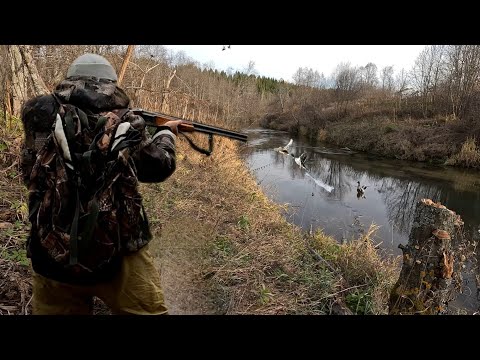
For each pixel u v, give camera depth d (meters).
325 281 3.86
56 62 7.71
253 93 41.25
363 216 9.88
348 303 3.69
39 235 1.50
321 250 5.23
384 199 12.07
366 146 23.38
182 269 3.45
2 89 5.28
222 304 3.07
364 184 14.20
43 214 1.47
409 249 3.11
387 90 41.56
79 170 1.43
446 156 19.56
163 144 1.73
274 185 12.10
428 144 20.55
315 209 9.94
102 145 1.45
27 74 5.26
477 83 24.05
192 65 26.33
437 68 28.00
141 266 1.68
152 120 1.86
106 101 1.54
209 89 24.03
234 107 26.80
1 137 4.50
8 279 2.53
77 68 1.57
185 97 15.63
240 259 3.97
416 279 3.02
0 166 4.23
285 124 35.81
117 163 1.46
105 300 1.70
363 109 31.48
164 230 4.23
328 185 13.12
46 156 1.47
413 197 12.73
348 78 37.41
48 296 1.66
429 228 3.00
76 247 1.44
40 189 1.50
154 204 5.05
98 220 1.45
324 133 28.47
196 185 6.68
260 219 5.71
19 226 3.20
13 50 5.05
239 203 6.38
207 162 8.91
